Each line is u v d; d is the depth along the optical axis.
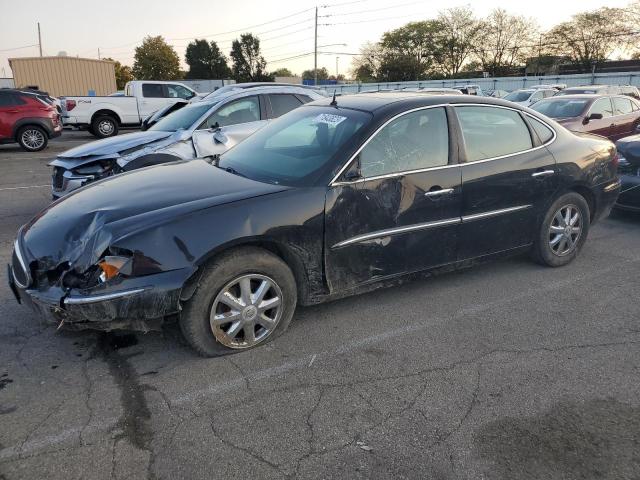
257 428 2.66
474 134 4.15
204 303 3.14
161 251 2.96
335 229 3.49
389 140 3.72
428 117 3.94
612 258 5.23
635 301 4.20
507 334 3.66
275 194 3.32
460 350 3.44
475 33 74.12
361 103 4.08
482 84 45.38
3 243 5.77
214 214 3.12
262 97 7.80
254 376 3.12
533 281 4.60
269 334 3.47
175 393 2.95
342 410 2.81
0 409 2.79
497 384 3.05
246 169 3.86
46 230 3.26
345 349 3.45
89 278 2.93
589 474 2.36
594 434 2.62
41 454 2.46
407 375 3.15
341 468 2.38
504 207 4.31
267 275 3.33
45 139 15.25
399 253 3.82
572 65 63.44
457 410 2.81
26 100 14.93
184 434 2.61
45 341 3.53
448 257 4.11
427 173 3.83
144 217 3.05
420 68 77.75
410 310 4.04
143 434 2.61
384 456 2.46
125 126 20.05
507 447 2.53
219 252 3.17
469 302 4.18
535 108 12.35
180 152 6.22
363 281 3.74
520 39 71.31
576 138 4.91
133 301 2.90
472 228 4.15
